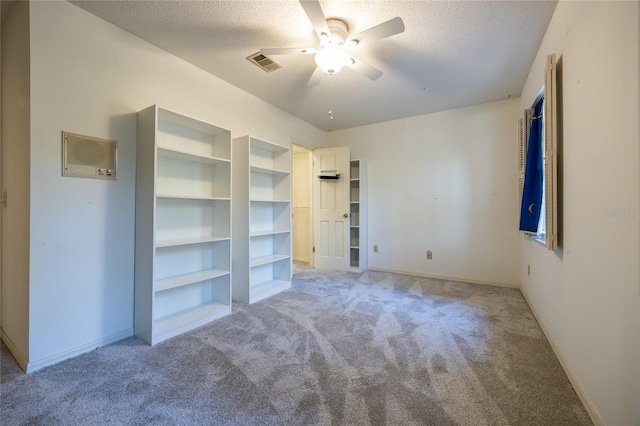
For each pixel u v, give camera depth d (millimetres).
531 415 1366
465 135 3863
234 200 3105
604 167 1264
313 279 3980
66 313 1886
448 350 1984
